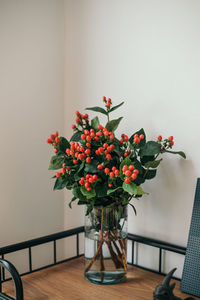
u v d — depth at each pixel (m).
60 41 1.51
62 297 1.05
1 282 1.12
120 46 1.31
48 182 1.51
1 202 1.35
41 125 1.47
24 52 1.39
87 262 1.15
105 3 1.35
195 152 1.13
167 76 1.18
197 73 1.11
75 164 1.06
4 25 1.32
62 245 1.57
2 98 1.33
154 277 1.20
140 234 1.30
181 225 1.18
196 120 1.12
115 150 1.04
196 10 1.10
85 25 1.43
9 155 1.37
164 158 1.21
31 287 1.12
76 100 1.49
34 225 1.47
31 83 1.42
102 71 1.38
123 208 1.12
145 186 1.28
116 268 1.13
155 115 1.22
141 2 1.24
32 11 1.41
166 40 1.18
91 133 1.02
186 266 1.08
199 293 1.04
